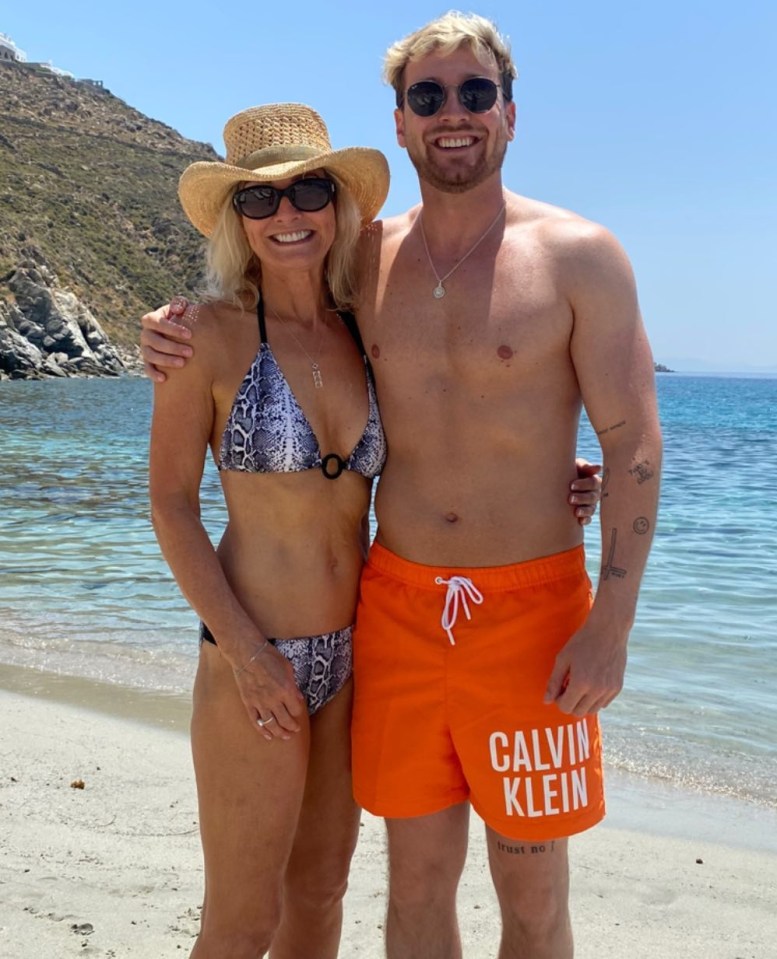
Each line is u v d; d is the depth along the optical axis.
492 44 2.71
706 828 4.25
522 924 2.69
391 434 2.79
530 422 2.68
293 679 2.58
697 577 8.98
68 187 98.69
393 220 3.00
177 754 4.86
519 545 2.68
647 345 2.65
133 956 3.15
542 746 2.61
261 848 2.61
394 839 2.81
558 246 2.66
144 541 10.78
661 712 5.57
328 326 2.81
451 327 2.71
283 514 2.65
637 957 3.29
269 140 2.76
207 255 2.78
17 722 5.27
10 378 65.38
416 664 2.69
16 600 8.06
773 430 32.28
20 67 133.88
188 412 2.60
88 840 3.93
